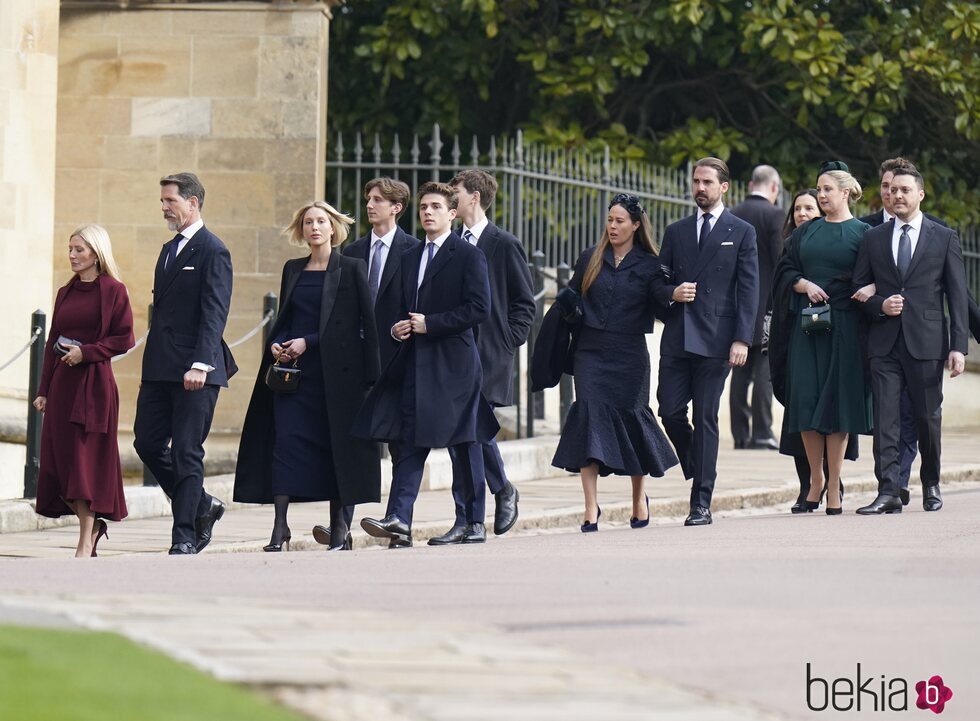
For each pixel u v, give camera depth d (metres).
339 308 34.53
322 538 35.34
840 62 70.25
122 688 14.99
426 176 73.94
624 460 36.53
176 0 59.22
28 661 15.92
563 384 57.78
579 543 32.53
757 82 75.00
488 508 42.62
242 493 35.16
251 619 20.12
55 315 35.22
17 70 51.69
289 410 34.56
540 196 58.19
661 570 26.69
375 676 16.75
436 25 69.25
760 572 26.34
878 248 38.12
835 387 38.25
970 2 74.50
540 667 17.72
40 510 34.84
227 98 59.28
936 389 38.47
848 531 33.84
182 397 34.50
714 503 44.34
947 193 75.12
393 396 34.31
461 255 34.31
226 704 14.78
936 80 71.88
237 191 59.19
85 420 34.47
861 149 77.19
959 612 22.03
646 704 16.17
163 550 36.28
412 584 25.00
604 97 75.31
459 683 16.64
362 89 73.38
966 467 51.84
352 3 72.44
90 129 59.75
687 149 71.50
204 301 34.50
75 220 59.75
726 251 36.91
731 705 16.56
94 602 21.20
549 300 57.56
